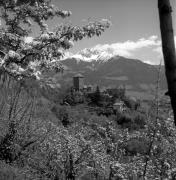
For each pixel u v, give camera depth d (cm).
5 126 1408
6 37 831
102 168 1869
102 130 2053
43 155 1630
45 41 834
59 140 1766
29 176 1319
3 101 1348
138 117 5903
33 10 869
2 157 1367
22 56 834
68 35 843
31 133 1522
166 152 1555
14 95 1317
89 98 13562
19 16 876
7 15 873
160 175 1617
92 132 2070
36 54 832
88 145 1834
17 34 890
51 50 852
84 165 1838
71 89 12825
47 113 2081
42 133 1631
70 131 2116
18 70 826
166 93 252
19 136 1441
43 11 880
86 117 7094
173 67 248
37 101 1522
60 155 1702
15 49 855
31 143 1491
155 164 1608
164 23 251
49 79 911
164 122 1259
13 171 1238
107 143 1978
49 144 1664
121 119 7562
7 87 1212
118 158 1892
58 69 902
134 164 1716
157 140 1460
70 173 1723
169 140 1428
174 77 247
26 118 1496
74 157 1756
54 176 1563
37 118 1736
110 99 13688
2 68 812
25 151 1467
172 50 248
